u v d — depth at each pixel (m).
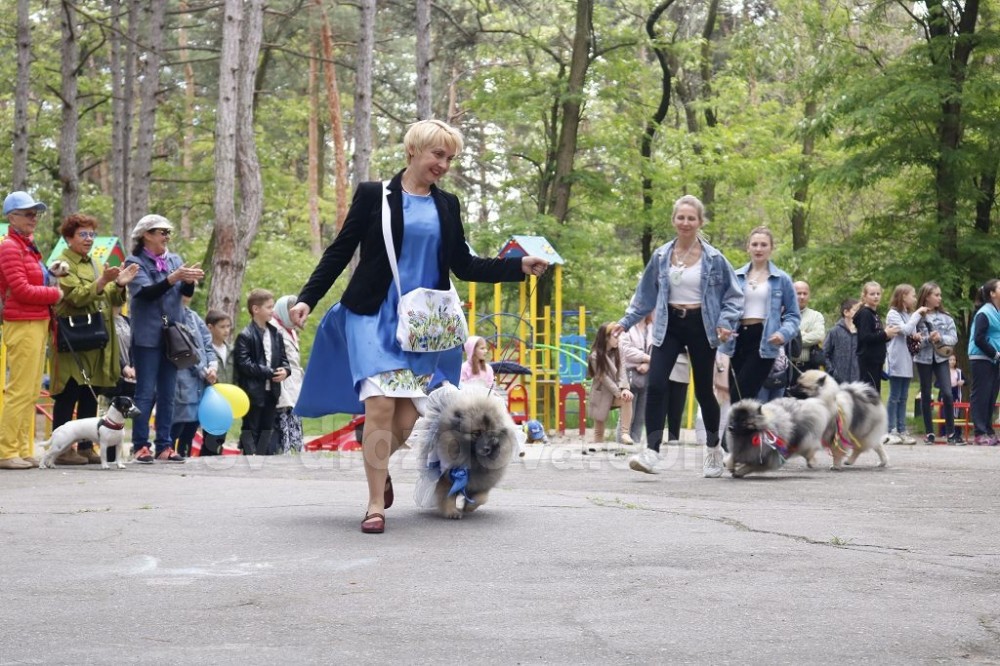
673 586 4.68
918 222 21.91
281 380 12.23
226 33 20.19
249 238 21.52
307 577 4.85
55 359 10.31
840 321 14.91
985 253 20.56
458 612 4.22
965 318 20.92
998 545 5.76
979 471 10.46
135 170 27.59
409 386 6.10
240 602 4.38
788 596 4.49
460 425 6.36
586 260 26.83
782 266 22.17
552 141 27.39
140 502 7.36
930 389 15.41
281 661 3.58
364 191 6.25
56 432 10.20
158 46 27.52
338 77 44.09
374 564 5.14
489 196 29.27
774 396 13.65
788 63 26.56
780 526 6.38
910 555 5.42
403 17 36.97
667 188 26.72
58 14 36.97
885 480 9.45
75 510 6.90
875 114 20.19
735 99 27.67
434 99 39.81
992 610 4.27
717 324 9.23
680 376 12.22
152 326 10.79
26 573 4.93
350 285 6.20
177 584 4.71
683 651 3.70
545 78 26.67
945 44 20.80
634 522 6.46
